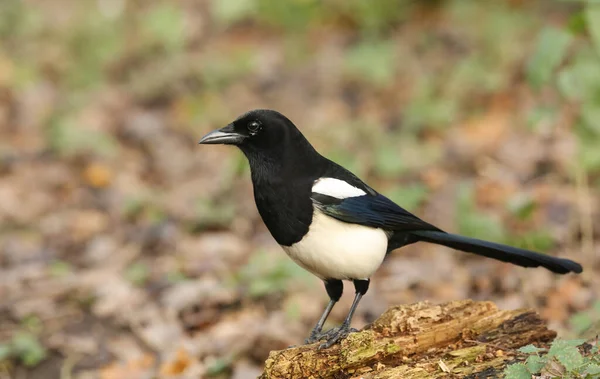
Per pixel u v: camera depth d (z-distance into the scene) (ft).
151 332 32.89
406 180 45.37
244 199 45.21
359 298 25.18
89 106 59.31
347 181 24.90
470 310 23.03
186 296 34.81
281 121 24.47
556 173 42.93
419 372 21.43
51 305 35.73
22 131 56.75
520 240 35.99
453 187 42.78
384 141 50.11
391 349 21.89
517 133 47.70
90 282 37.22
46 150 54.08
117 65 64.85
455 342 22.77
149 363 31.48
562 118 47.09
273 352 22.35
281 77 60.23
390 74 57.77
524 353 21.74
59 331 33.83
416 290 34.94
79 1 72.33
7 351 31.32
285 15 67.21
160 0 71.82
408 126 51.37
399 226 25.62
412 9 64.49
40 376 31.14
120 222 45.29
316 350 22.18
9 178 50.57
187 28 67.72
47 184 49.80
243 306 34.45
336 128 51.60
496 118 50.11
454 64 57.36
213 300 34.65
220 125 55.01
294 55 62.54
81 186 49.65
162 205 46.06
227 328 32.42
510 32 57.82
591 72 36.19
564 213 38.60
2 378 30.91
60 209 47.24
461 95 53.67
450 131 50.44
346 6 65.77
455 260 37.40
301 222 24.25
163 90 60.39
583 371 19.58
